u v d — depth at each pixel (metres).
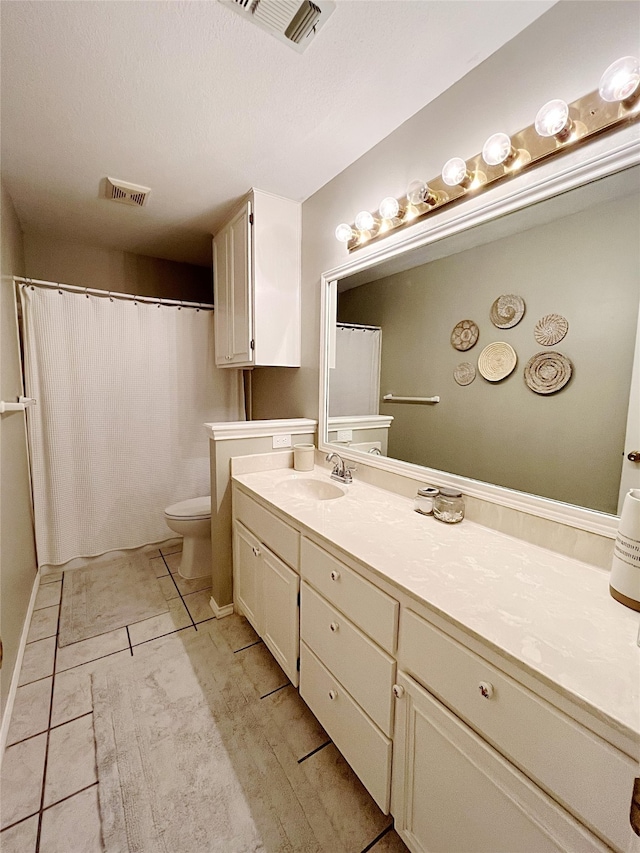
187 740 1.29
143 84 1.28
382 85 1.29
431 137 1.37
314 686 1.28
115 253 2.92
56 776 1.17
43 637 1.80
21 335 2.22
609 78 0.83
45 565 2.37
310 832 1.03
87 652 1.71
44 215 2.30
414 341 1.49
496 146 1.07
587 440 0.98
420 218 1.41
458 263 1.30
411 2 1.00
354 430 1.84
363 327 1.74
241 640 1.81
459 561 1.01
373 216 1.65
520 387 1.14
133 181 1.91
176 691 1.50
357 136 1.57
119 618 1.96
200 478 2.86
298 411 2.30
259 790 1.14
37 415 2.28
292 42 1.13
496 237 1.18
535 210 1.07
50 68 1.21
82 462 2.44
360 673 1.05
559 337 1.03
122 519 2.61
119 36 1.10
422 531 1.21
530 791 0.65
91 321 2.40
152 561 2.59
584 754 0.58
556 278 1.03
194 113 1.43
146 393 2.61
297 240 2.17
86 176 1.86
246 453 1.99
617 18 0.89
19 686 1.50
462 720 0.77
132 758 1.23
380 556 1.04
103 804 1.09
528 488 1.13
